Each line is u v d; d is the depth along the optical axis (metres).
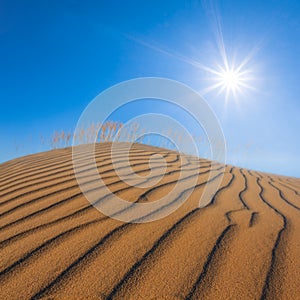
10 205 1.90
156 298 0.97
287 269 1.15
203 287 1.03
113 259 1.21
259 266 1.17
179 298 0.97
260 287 1.04
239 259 1.22
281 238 1.45
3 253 1.26
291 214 1.88
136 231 1.47
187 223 1.59
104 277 1.08
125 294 0.99
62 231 1.46
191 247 1.32
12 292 1.00
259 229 1.56
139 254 1.25
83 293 0.99
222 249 1.31
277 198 2.34
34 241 1.36
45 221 1.60
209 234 1.46
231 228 1.55
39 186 2.33
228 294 1.00
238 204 2.03
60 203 1.89
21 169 3.32
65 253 1.25
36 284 1.04
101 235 1.42
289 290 1.02
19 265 1.16
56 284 1.04
